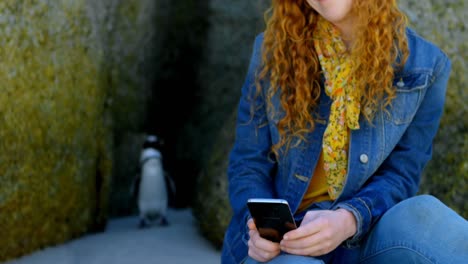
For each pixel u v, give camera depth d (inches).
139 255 136.6
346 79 69.8
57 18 136.5
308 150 71.7
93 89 148.2
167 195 167.0
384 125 69.9
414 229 62.1
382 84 69.1
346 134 70.4
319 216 63.6
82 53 144.7
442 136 124.6
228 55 187.2
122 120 173.5
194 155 192.4
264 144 75.5
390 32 69.4
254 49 78.1
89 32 148.1
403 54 71.1
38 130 130.0
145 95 182.5
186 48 191.0
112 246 141.9
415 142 72.2
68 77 139.0
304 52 72.2
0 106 120.9
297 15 72.6
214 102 190.1
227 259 71.7
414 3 128.9
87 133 146.6
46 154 132.4
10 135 123.0
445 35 128.1
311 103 71.9
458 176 121.7
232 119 150.3
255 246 63.3
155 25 181.2
